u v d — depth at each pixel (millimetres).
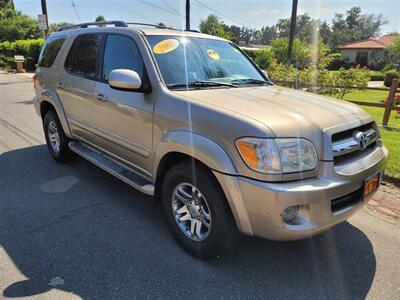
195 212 2928
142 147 3367
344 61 49688
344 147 2684
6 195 4125
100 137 4066
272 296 2580
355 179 2654
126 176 3660
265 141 2406
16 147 6090
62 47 4832
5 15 52344
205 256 2930
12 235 3260
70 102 4539
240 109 2719
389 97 8211
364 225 3648
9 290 2535
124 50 3645
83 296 2504
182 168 2896
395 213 3930
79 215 3678
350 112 2998
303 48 22625
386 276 2832
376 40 55188
